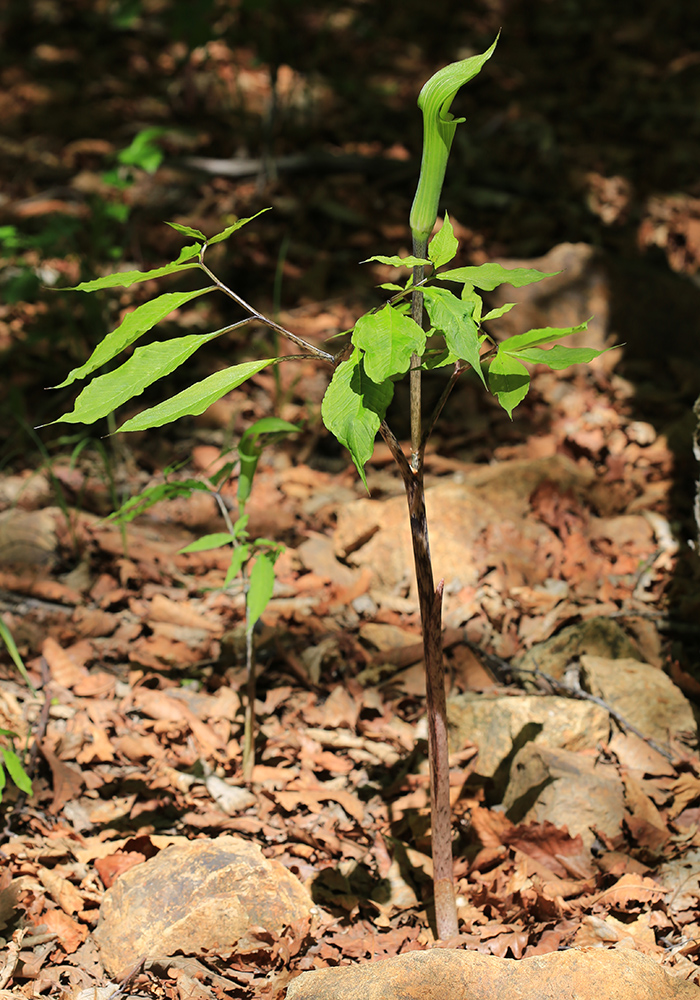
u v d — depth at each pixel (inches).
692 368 188.9
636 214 236.1
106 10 327.0
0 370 179.0
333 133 263.3
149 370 69.9
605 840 97.6
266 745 112.5
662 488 157.8
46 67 295.4
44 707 113.7
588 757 103.9
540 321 189.2
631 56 321.1
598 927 88.4
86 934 90.4
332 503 154.5
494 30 335.6
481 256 211.0
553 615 129.2
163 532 147.3
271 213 219.8
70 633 126.3
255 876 89.9
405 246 214.4
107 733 113.3
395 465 165.3
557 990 77.7
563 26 337.4
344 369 68.2
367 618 132.8
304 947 88.8
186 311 193.2
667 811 102.6
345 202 224.5
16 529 141.1
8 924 90.3
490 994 77.5
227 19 280.7
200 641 126.8
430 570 80.2
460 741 110.7
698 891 92.8
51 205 222.4
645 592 136.2
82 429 166.1
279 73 287.1
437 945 87.6
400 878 97.2
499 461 167.2
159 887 89.0
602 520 149.0
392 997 77.0
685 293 198.2
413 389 77.8
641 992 77.9
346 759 111.6
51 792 104.7
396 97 289.1
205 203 224.7
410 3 347.9
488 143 258.4
